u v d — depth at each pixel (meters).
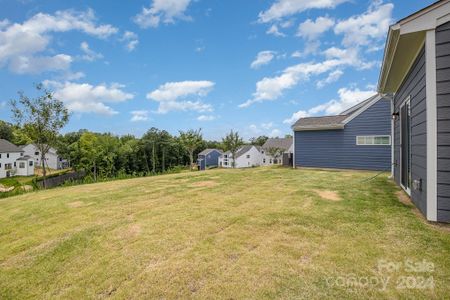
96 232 4.09
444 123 3.68
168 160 40.38
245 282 2.45
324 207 4.78
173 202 5.78
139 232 3.93
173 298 2.30
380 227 3.67
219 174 10.82
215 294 2.30
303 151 13.93
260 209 4.82
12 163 39.41
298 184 7.49
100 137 33.69
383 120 11.70
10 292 2.63
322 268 2.62
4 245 3.95
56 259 3.29
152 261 2.98
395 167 7.87
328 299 2.14
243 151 41.81
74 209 5.78
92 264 3.06
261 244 3.26
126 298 2.35
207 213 4.70
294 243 3.24
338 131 12.84
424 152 4.06
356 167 12.34
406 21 3.88
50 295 2.53
